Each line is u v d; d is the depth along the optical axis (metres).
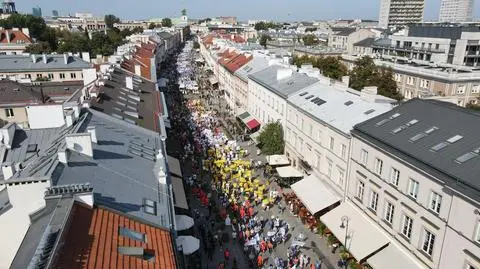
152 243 20.36
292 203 46.34
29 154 33.72
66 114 34.59
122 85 56.66
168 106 89.00
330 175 43.97
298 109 52.47
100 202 21.50
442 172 26.75
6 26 150.88
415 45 129.12
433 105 35.41
